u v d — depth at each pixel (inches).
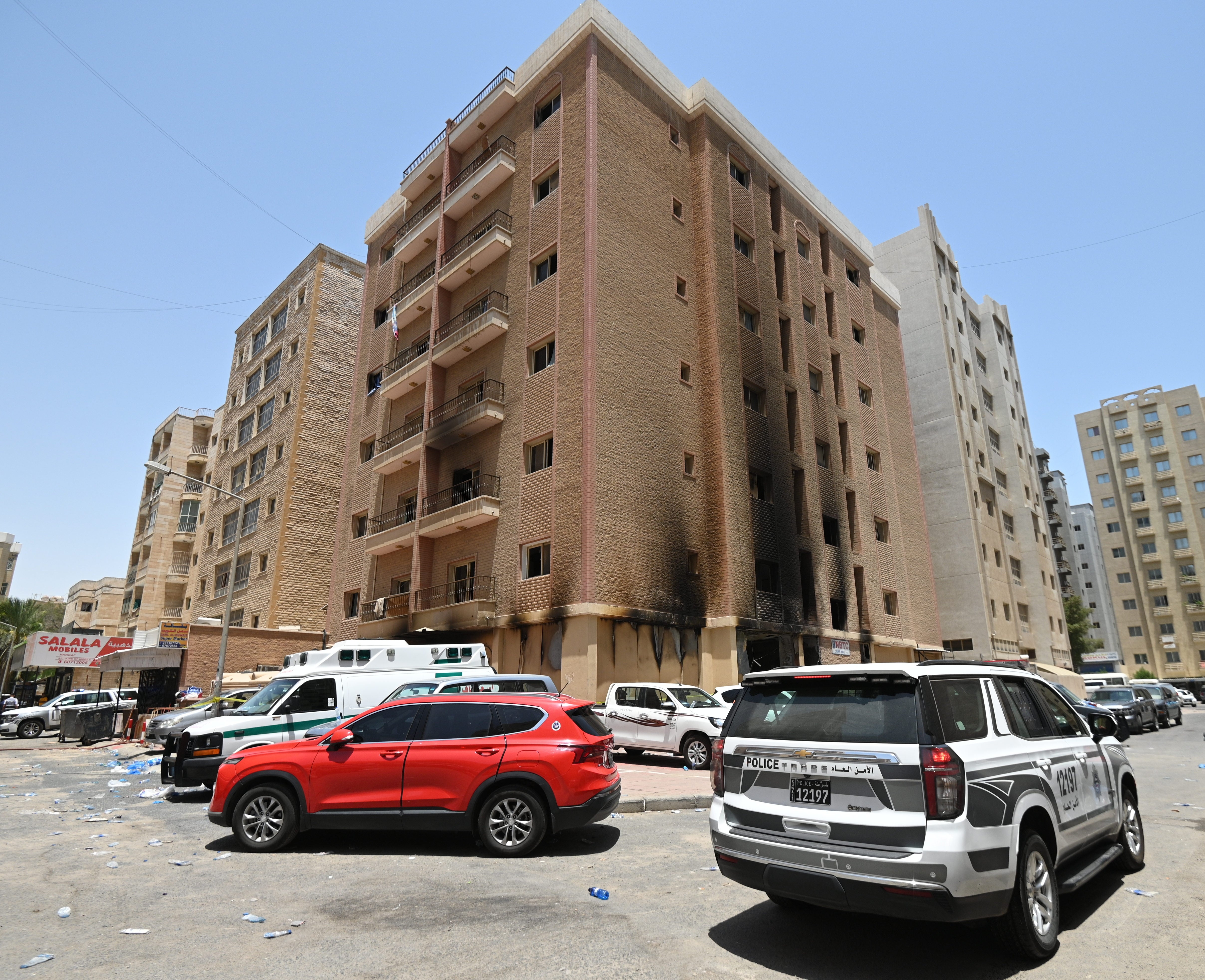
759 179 1245.1
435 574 1040.8
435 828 307.3
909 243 1876.2
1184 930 204.8
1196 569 3127.5
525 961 183.9
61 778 599.8
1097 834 234.8
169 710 989.8
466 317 1122.7
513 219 1082.1
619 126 1021.8
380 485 1236.5
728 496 973.8
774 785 198.1
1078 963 183.0
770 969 180.1
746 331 1106.7
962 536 1652.3
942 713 185.9
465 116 1212.5
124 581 2635.3
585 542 819.4
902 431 1529.3
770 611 987.9
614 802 321.7
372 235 1488.7
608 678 793.6
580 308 914.1
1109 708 973.8
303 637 1341.0
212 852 314.5
